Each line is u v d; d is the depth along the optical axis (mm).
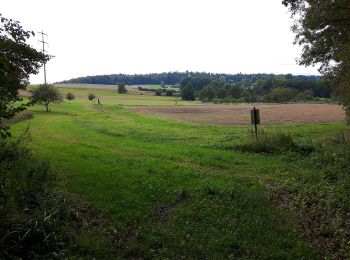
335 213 10047
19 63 14938
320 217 9844
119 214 9258
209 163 16812
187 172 14344
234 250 7738
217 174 14352
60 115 50500
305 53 27266
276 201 11297
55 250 7012
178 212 9727
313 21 20125
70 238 7586
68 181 12117
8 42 13406
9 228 6992
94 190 11203
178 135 28297
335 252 7824
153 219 9312
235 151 20531
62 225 8062
